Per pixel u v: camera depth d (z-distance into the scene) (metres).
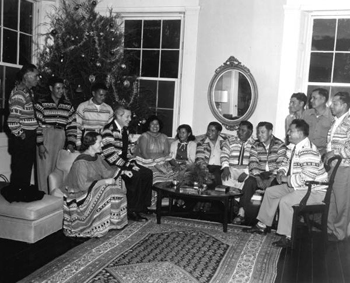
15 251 3.97
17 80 4.75
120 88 6.34
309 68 6.07
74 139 5.36
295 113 5.62
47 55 6.19
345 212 4.65
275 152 5.43
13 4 5.96
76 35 6.16
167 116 6.80
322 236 4.52
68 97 6.16
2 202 4.23
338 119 4.71
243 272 3.71
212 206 5.97
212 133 5.88
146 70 6.83
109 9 6.79
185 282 3.44
